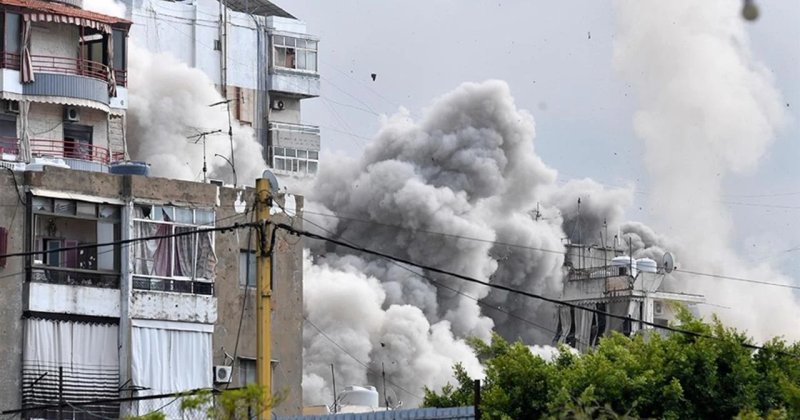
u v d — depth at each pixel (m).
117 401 131.88
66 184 149.38
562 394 123.12
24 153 175.75
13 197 147.25
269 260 118.44
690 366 129.62
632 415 125.06
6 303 145.50
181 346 152.25
